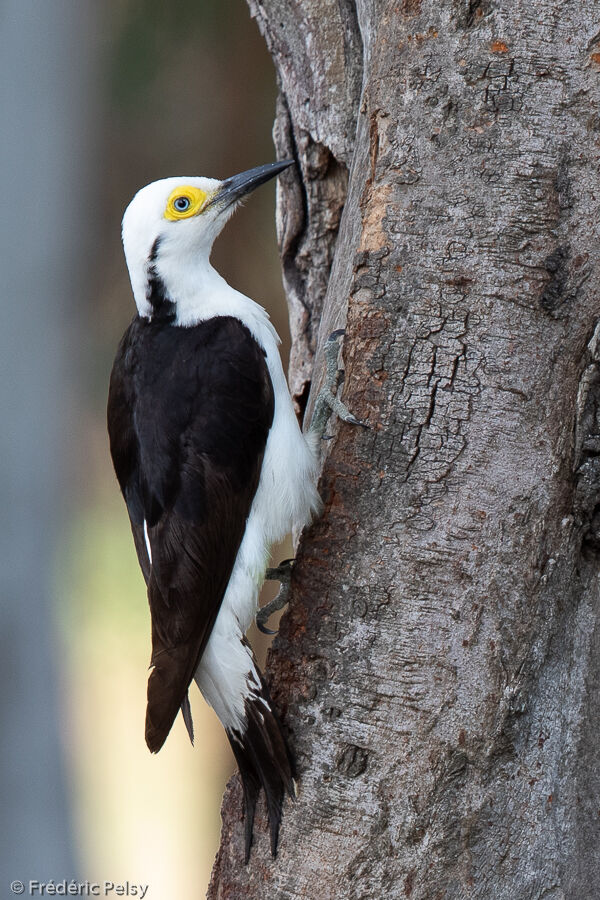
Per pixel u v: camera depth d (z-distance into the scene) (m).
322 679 8.45
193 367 9.48
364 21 10.36
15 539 20.47
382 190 8.66
